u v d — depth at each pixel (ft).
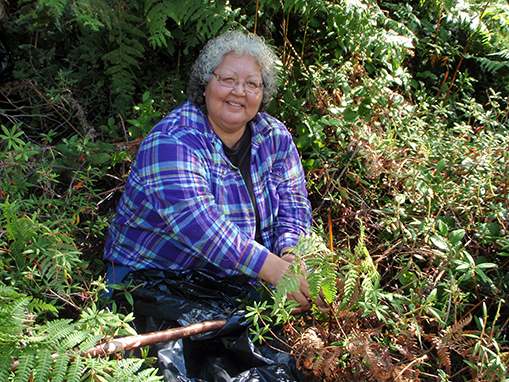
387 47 9.00
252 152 6.29
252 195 6.29
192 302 5.50
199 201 5.46
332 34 9.21
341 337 4.98
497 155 7.69
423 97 10.17
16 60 8.08
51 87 7.89
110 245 6.27
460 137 8.91
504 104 12.04
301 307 5.54
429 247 6.33
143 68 8.71
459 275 6.02
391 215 7.17
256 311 4.76
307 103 8.74
